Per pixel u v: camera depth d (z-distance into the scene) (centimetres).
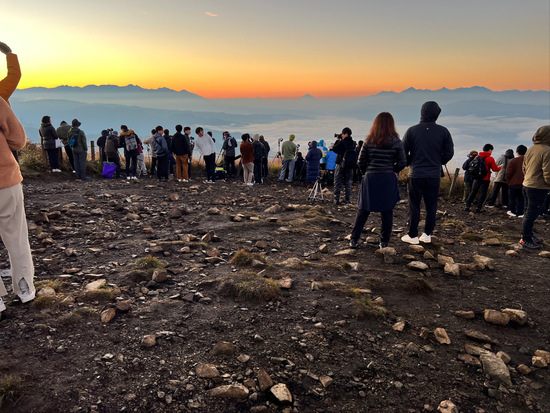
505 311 363
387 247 556
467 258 545
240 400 239
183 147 1456
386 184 531
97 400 229
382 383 265
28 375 243
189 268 467
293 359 287
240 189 1307
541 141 579
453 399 251
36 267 446
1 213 320
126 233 627
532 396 256
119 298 372
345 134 1005
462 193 1316
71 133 1328
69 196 961
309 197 1117
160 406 229
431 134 554
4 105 311
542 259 548
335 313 362
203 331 321
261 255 515
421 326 348
